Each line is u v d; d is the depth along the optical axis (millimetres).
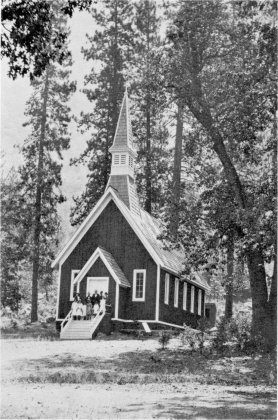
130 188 39188
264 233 22516
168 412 13336
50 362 22078
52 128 43375
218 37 26719
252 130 24562
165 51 27938
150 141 45750
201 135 28781
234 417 12844
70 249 36594
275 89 23578
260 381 18469
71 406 14047
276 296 24438
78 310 32719
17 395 15500
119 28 43812
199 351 24203
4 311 42406
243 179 27047
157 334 32406
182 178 42000
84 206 44281
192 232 26125
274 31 23609
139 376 19406
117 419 12750
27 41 14953
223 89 25828
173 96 28781
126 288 35312
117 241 36094
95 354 24031
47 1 15078
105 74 44438
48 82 42938
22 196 42312
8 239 42062
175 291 38719
